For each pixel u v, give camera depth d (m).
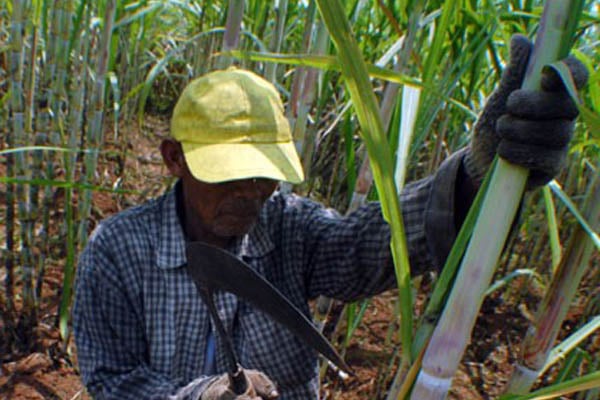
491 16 0.99
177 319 0.91
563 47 0.55
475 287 0.57
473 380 1.94
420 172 2.37
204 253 0.61
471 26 1.08
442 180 0.76
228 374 0.74
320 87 1.53
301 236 0.97
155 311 0.90
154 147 3.44
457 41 1.10
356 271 0.95
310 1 1.19
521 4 1.12
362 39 1.60
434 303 0.65
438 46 0.89
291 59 0.78
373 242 0.92
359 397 1.79
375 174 0.60
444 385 0.60
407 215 0.85
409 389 0.67
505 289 2.36
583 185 2.25
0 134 2.54
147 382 0.91
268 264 0.97
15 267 2.06
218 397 0.76
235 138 0.79
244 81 0.81
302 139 1.26
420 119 1.01
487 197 0.56
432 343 0.60
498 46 1.39
